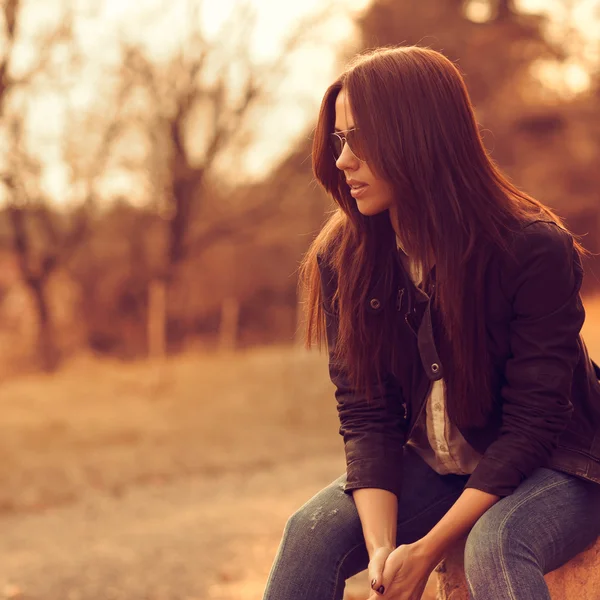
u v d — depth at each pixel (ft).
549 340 8.31
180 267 90.02
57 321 85.97
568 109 100.48
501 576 7.64
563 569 9.41
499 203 8.40
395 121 8.18
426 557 8.12
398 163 8.18
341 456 44.24
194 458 42.45
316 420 50.37
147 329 89.20
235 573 22.65
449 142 8.25
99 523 32.27
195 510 33.14
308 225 90.58
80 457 41.93
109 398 56.90
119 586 22.27
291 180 90.07
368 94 8.23
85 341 86.99
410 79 8.24
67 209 82.79
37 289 82.12
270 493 35.91
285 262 97.14
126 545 27.22
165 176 85.81
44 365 79.82
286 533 8.85
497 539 7.82
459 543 9.93
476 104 101.60
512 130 102.37
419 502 9.25
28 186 78.64
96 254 88.12
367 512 8.73
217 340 94.89
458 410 8.68
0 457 40.88
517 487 8.31
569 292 8.34
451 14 98.89
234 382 59.67
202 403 54.34
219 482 38.91
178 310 92.38
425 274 8.68
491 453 8.35
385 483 8.89
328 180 9.00
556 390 8.27
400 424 9.29
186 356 76.38
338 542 8.73
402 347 9.02
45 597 21.71
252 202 91.61
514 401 8.41
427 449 9.45
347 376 9.50
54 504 35.68
